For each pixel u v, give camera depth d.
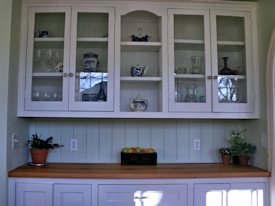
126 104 2.43
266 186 2.08
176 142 2.56
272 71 2.07
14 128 2.11
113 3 2.24
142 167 2.26
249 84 2.29
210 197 2.04
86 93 2.22
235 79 2.32
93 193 1.98
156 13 2.26
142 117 2.20
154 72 2.48
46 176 1.98
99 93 2.23
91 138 2.51
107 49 2.24
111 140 2.52
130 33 2.47
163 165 2.37
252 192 2.07
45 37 2.25
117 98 2.20
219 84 2.28
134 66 2.38
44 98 2.22
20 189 1.98
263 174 2.07
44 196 1.98
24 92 2.18
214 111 2.23
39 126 2.51
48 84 2.24
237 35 2.38
